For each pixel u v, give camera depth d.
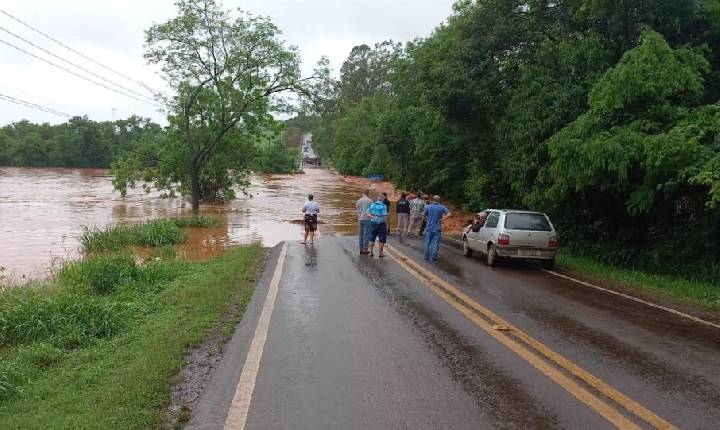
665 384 5.96
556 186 15.56
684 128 12.34
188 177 33.84
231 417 5.08
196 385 5.91
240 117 28.61
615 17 15.42
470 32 19.55
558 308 9.76
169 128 30.75
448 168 33.44
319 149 143.00
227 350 7.14
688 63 13.64
